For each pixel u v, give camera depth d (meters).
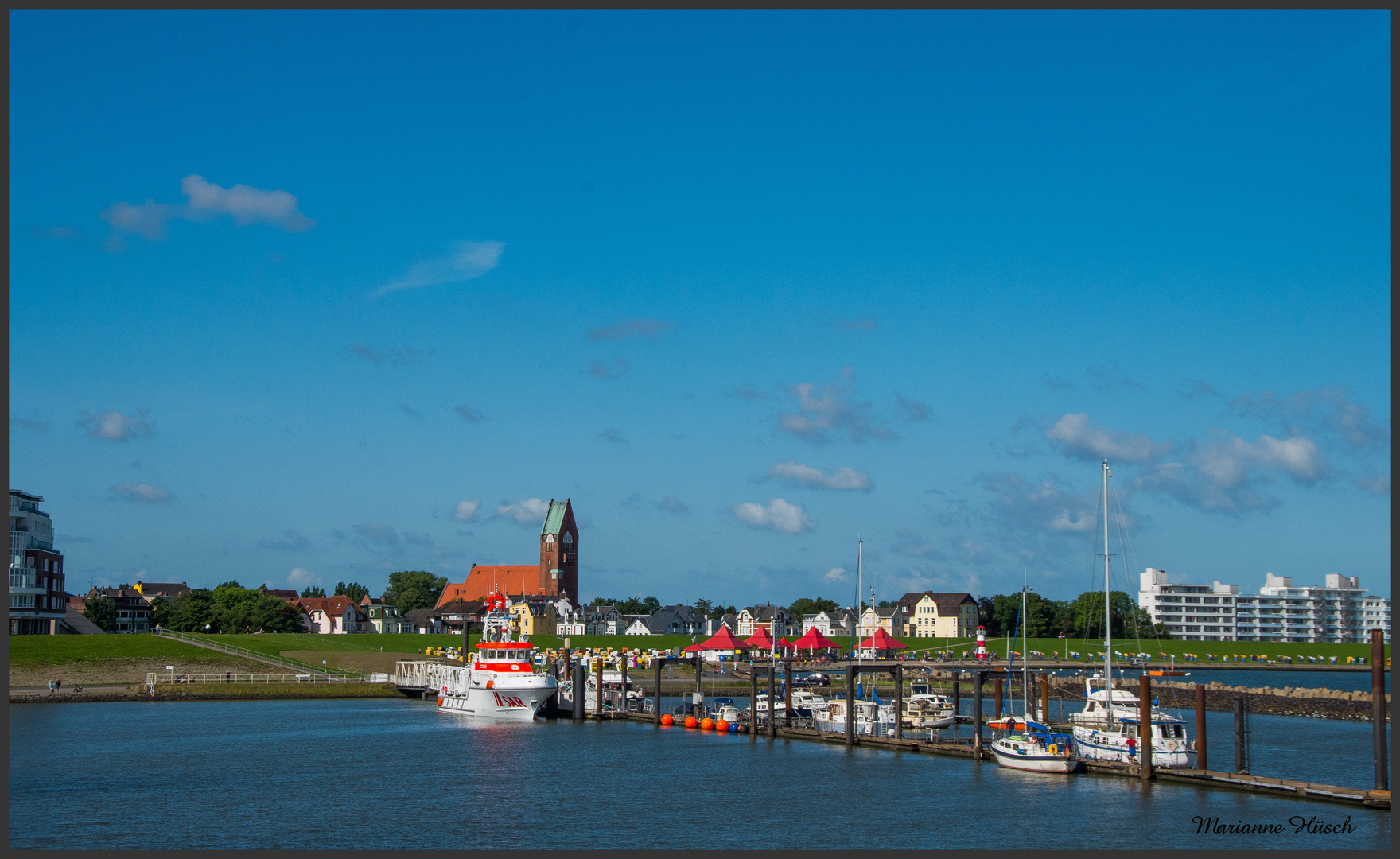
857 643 154.50
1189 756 88.62
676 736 109.56
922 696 121.31
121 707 137.88
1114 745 86.56
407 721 122.56
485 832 67.00
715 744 103.19
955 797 76.19
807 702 130.00
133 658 168.25
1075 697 158.62
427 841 65.00
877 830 67.38
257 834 66.25
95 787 80.25
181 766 89.88
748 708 137.25
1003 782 81.50
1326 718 135.62
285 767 89.56
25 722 120.31
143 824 68.69
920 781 82.12
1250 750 99.69
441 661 181.38
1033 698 132.00
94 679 160.38
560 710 129.00
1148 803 73.25
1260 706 146.88
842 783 81.69
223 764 90.69
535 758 94.31
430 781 83.06
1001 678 107.88
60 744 102.56
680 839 65.50
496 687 124.25
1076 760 84.50
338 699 151.12
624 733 112.44
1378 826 66.19
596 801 75.62
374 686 156.25
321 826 68.44
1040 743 86.81
